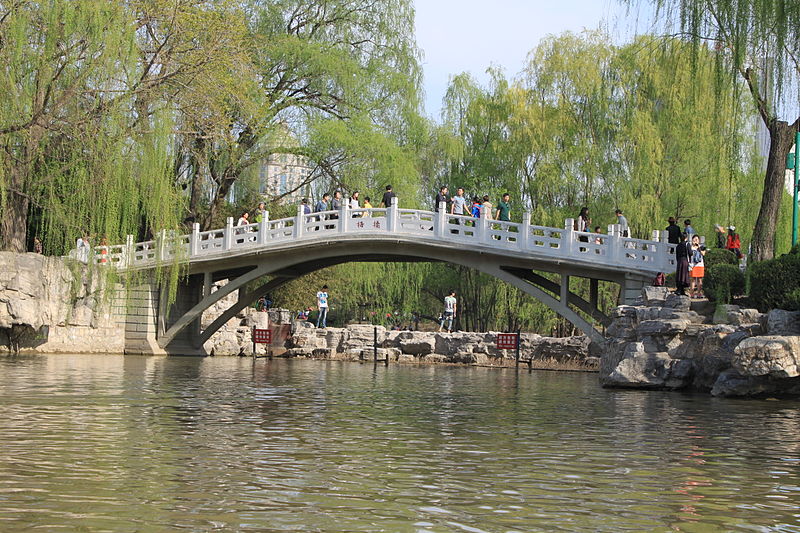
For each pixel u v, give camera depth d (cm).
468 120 4175
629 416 1444
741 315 1962
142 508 721
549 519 716
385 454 1005
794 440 1172
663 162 3350
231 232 3225
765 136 2481
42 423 1191
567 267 2855
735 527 706
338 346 3581
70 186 2634
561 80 3628
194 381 2027
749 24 1939
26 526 662
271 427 1216
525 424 1320
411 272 3928
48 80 2502
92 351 3162
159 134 2694
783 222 2558
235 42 3203
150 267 3203
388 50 3962
